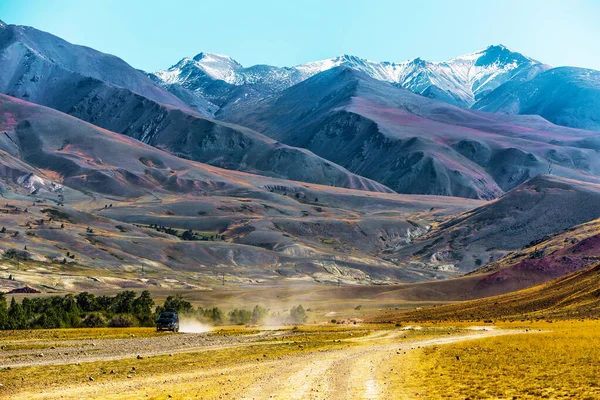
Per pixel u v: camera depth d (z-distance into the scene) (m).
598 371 52.81
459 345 80.69
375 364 61.22
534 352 68.56
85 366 57.47
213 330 125.50
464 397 42.00
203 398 40.44
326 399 40.38
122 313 135.38
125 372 53.81
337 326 145.50
